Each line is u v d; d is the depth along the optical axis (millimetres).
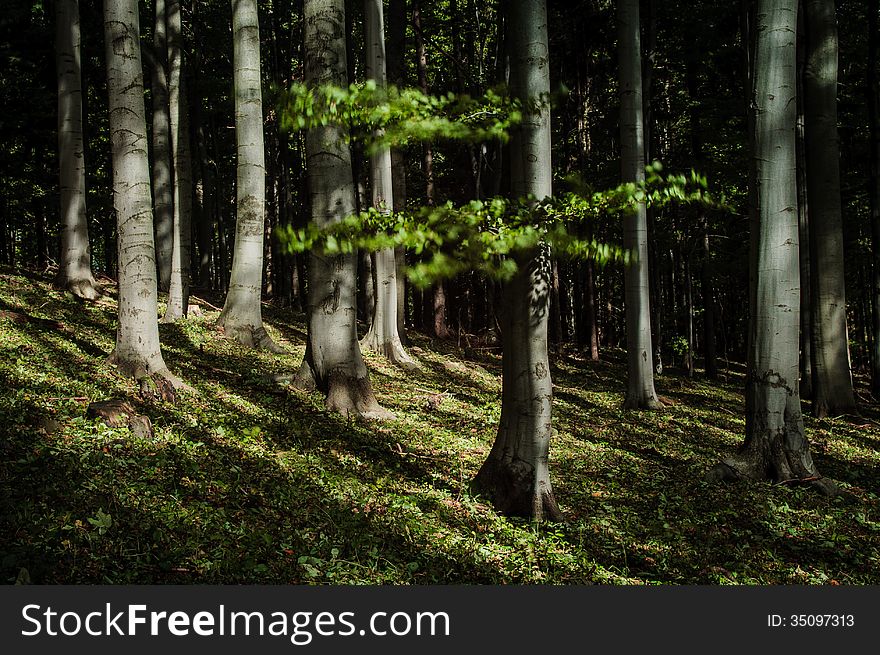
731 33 22906
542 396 7758
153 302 10781
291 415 10414
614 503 8930
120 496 6309
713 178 23109
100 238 40688
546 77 7336
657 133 27750
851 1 22750
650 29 21516
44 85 21234
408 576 5977
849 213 25422
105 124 28328
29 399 8383
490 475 8023
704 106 22719
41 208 29078
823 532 8391
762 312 10234
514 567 6469
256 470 7820
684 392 21625
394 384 14867
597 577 6488
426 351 21156
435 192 28062
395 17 21953
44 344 11414
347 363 11492
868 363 40125
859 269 32938
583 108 28219
